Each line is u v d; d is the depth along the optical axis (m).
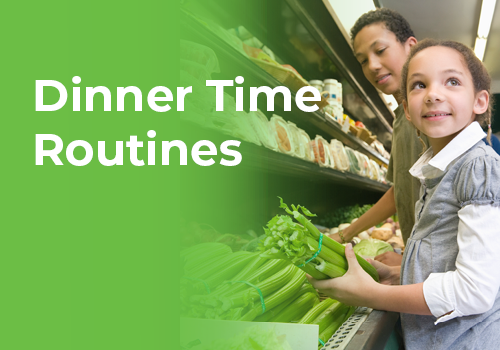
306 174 2.20
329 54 2.33
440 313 0.79
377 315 1.00
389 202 1.67
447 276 0.79
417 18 3.44
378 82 1.73
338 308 1.04
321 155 2.09
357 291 0.87
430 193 0.92
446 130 0.86
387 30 1.65
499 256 0.74
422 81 0.88
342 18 2.48
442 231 0.87
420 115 0.88
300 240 0.84
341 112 2.50
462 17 3.39
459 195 0.82
